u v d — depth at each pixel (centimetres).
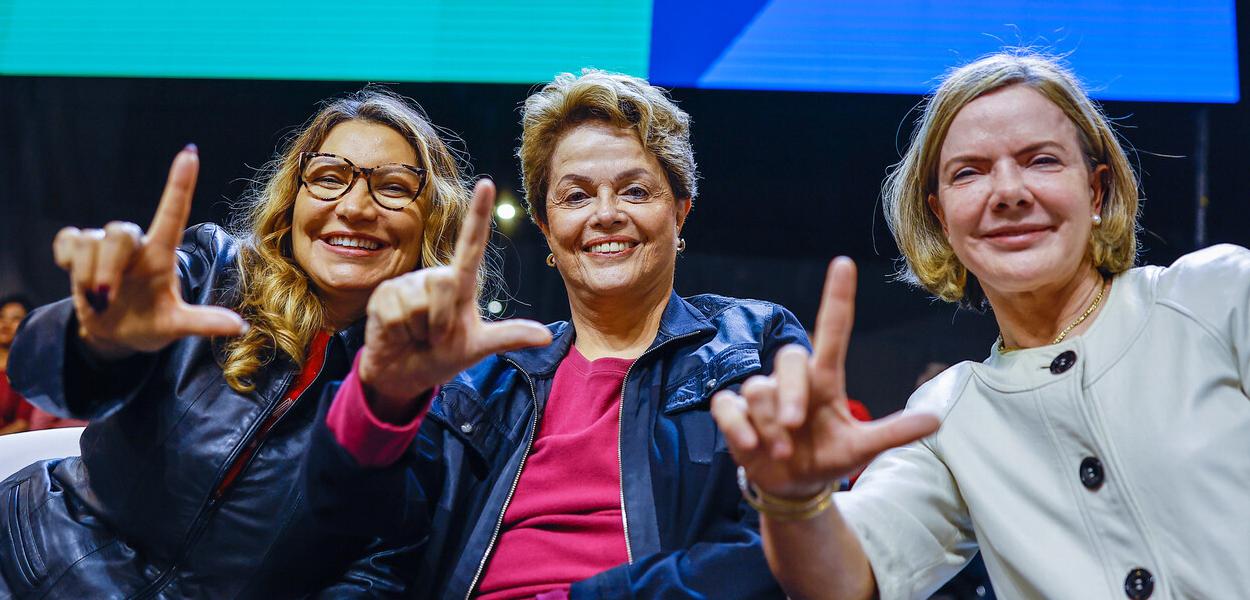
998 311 150
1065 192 138
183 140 449
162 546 160
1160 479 127
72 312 131
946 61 379
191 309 118
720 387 160
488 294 233
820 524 119
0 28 442
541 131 182
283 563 160
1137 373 133
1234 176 389
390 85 417
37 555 163
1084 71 372
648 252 174
